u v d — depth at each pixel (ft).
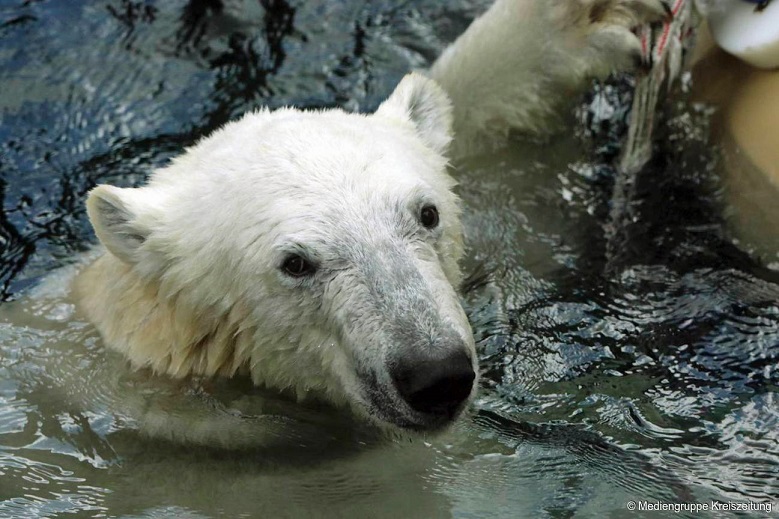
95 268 26.35
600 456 22.75
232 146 23.63
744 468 22.12
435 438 22.33
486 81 30.37
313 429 24.06
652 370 24.71
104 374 24.44
